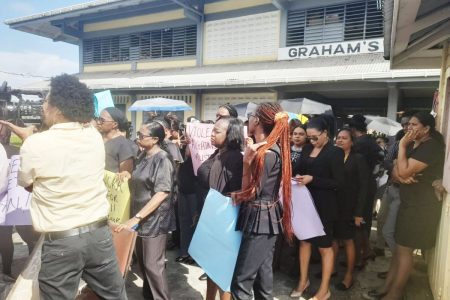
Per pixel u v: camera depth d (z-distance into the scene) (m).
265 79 9.85
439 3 2.87
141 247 2.98
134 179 2.92
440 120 3.86
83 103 1.99
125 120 3.59
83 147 1.95
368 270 4.05
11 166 3.18
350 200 3.39
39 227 1.86
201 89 12.59
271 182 2.38
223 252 2.42
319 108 7.18
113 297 2.10
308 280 3.53
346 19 10.45
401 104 10.39
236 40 12.42
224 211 2.44
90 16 15.41
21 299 2.06
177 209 4.55
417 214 2.89
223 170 2.73
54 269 1.86
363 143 4.25
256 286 2.61
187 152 4.16
